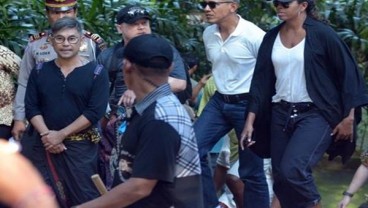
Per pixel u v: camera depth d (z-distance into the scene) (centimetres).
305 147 485
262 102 514
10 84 543
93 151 510
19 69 547
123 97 459
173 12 752
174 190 330
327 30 484
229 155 602
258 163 567
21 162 213
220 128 567
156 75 328
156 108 326
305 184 486
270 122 518
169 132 322
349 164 792
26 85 534
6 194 208
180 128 327
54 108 498
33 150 507
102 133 525
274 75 508
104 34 695
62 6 540
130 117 335
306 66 487
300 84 492
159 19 725
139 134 328
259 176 569
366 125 790
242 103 557
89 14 688
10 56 544
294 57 489
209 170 564
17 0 672
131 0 716
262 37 548
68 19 498
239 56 551
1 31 643
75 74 499
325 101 489
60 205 510
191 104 657
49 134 495
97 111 496
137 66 328
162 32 732
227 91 559
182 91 520
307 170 485
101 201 331
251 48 549
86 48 538
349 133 492
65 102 498
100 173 525
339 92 491
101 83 499
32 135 507
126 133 335
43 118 503
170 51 331
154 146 322
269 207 575
